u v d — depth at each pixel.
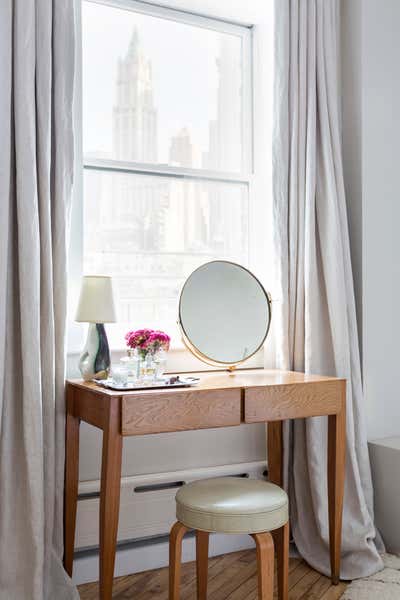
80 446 2.49
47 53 2.22
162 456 2.68
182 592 2.38
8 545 2.11
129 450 2.61
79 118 2.52
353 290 2.84
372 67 2.93
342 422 2.47
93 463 2.52
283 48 2.79
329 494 2.50
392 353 2.97
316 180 2.82
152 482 2.59
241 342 2.72
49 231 2.21
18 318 2.17
